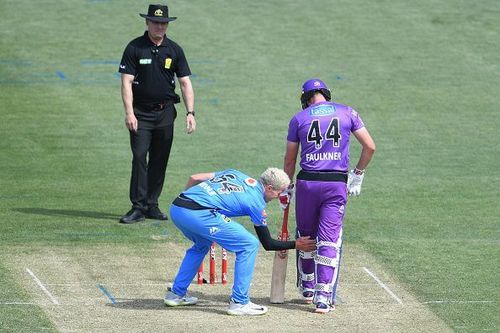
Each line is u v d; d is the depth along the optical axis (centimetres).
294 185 3994
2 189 5603
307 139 3844
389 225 5069
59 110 7112
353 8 9275
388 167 6234
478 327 3650
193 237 3794
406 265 4406
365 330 3597
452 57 8375
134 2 9262
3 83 7575
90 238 4725
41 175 5903
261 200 3731
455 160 6406
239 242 3734
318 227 3866
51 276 4144
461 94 7700
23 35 8475
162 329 3556
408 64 8206
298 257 3950
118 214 5191
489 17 9162
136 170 5003
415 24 8962
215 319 3688
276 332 3553
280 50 8375
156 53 4900
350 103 7431
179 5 9206
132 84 4941
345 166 3856
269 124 7038
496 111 7412
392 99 7544
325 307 3778
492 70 8169
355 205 5444
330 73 7975
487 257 4550
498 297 3994
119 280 4138
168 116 5012
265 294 4044
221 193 3741
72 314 3691
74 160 6206
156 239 4747
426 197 5631
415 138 6831
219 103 7375
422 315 3769
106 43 8375
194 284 4159
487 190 5794
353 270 4316
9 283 4019
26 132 6675
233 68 8006
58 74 7800
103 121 6950
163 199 5512
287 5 9312
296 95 7575
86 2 9238
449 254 4584
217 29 8719
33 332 3472
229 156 6400
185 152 6450
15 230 4819
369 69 8081
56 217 5088
